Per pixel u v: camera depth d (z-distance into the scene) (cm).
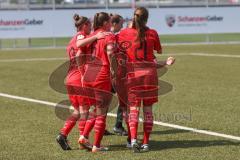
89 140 2344
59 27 7244
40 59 5922
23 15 7100
